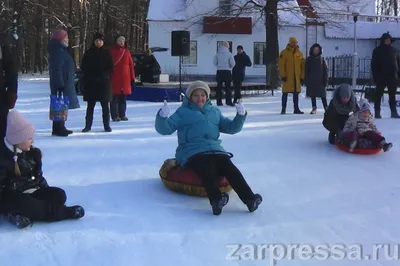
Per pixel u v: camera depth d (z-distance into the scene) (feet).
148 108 49.78
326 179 21.45
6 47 18.37
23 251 13.75
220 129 19.45
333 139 27.99
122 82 38.09
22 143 15.60
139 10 157.69
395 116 38.83
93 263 13.07
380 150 25.62
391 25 110.11
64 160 24.30
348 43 111.04
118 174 21.86
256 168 23.16
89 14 138.10
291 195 19.24
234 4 90.17
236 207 17.74
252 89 70.59
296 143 28.55
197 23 104.73
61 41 31.17
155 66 72.90
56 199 16.03
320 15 101.76
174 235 15.03
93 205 17.69
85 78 32.30
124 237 14.82
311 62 43.04
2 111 17.61
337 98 27.09
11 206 15.23
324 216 16.93
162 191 19.38
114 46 37.96
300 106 52.31
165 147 27.40
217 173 18.04
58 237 14.71
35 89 81.51
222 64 51.08
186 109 19.15
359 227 15.97
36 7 133.39
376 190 19.93
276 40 77.15
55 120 30.89
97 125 36.37
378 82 38.14
